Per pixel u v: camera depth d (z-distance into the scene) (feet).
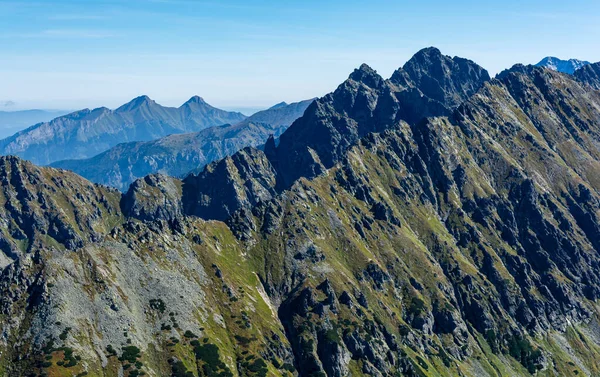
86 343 591.78
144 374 586.45
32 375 539.29
